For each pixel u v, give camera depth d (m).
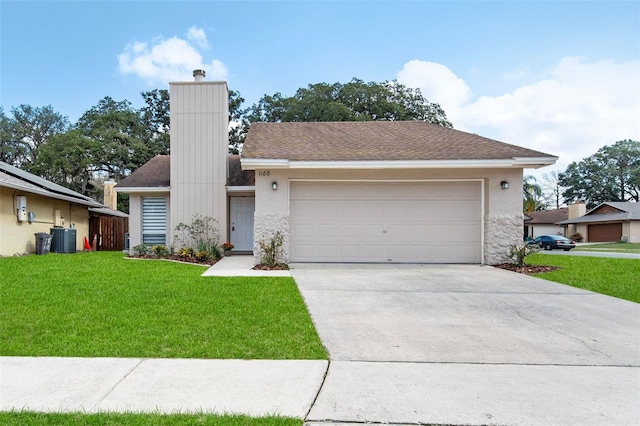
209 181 13.39
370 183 10.85
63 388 3.20
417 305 6.16
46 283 7.37
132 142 30.73
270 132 12.62
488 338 4.62
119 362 3.76
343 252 10.83
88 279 7.86
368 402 3.01
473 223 10.85
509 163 9.95
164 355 3.94
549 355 4.09
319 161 9.87
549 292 7.18
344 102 30.80
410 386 3.31
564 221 41.66
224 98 13.51
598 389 3.28
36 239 13.33
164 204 14.06
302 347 4.21
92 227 19.02
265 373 3.54
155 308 5.64
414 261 10.84
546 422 2.73
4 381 3.32
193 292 6.74
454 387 3.30
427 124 13.77
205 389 3.21
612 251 23.16
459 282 8.07
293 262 10.77
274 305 5.91
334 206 10.83
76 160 28.97
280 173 10.36
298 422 2.69
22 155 36.91
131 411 2.82
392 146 11.09
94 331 4.62
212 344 4.26
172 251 13.03
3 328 4.66
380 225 10.85
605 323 5.25
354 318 5.41
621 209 36.75
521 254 10.01
